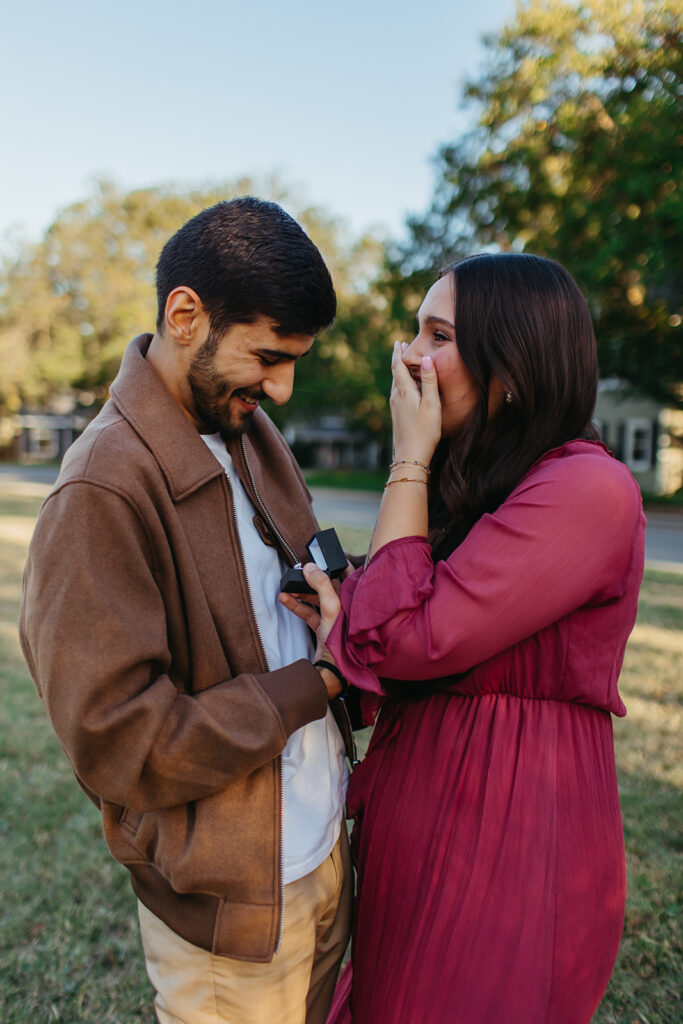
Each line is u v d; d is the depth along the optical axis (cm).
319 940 143
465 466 138
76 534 109
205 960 126
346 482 2923
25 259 3322
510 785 125
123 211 3159
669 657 498
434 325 138
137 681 110
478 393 135
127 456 115
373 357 2294
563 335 131
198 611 120
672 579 806
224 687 117
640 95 1351
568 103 1413
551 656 125
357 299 3047
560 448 131
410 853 129
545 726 126
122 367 129
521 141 1511
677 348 1667
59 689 108
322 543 142
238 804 119
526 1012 117
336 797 141
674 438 2445
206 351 120
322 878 135
